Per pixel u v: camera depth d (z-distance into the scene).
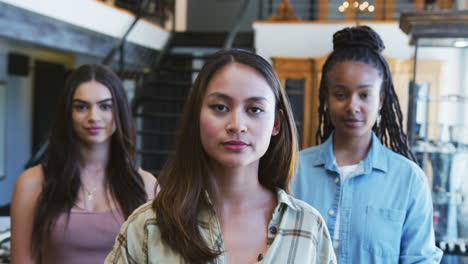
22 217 1.54
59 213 1.54
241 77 0.82
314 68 5.81
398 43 6.30
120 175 1.67
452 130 3.54
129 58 6.45
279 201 0.89
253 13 10.20
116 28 6.13
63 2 4.94
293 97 5.89
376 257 1.38
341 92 1.43
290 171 0.96
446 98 3.55
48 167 1.59
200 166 0.88
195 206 0.86
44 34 4.66
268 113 0.84
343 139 1.49
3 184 6.84
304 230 0.89
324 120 1.62
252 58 0.85
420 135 3.59
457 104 3.55
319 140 1.66
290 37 6.68
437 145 3.46
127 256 0.88
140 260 0.87
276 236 0.87
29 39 4.44
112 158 1.68
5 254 1.91
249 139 0.82
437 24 3.32
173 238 0.84
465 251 3.12
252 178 0.90
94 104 1.59
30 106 7.41
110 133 1.63
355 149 1.49
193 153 0.88
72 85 1.59
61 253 1.54
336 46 1.47
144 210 0.90
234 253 0.86
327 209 1.45
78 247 1.54
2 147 6.77
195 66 7.88
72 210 1.56
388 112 1.57
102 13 5.73
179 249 0.83
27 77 7.26
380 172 1.44
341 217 1.42
